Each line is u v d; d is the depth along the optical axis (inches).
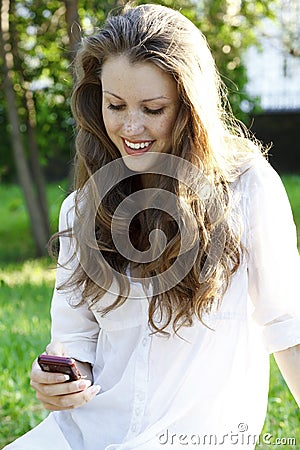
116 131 158.9
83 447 165.8
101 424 164.6
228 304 160.1
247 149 171.3
